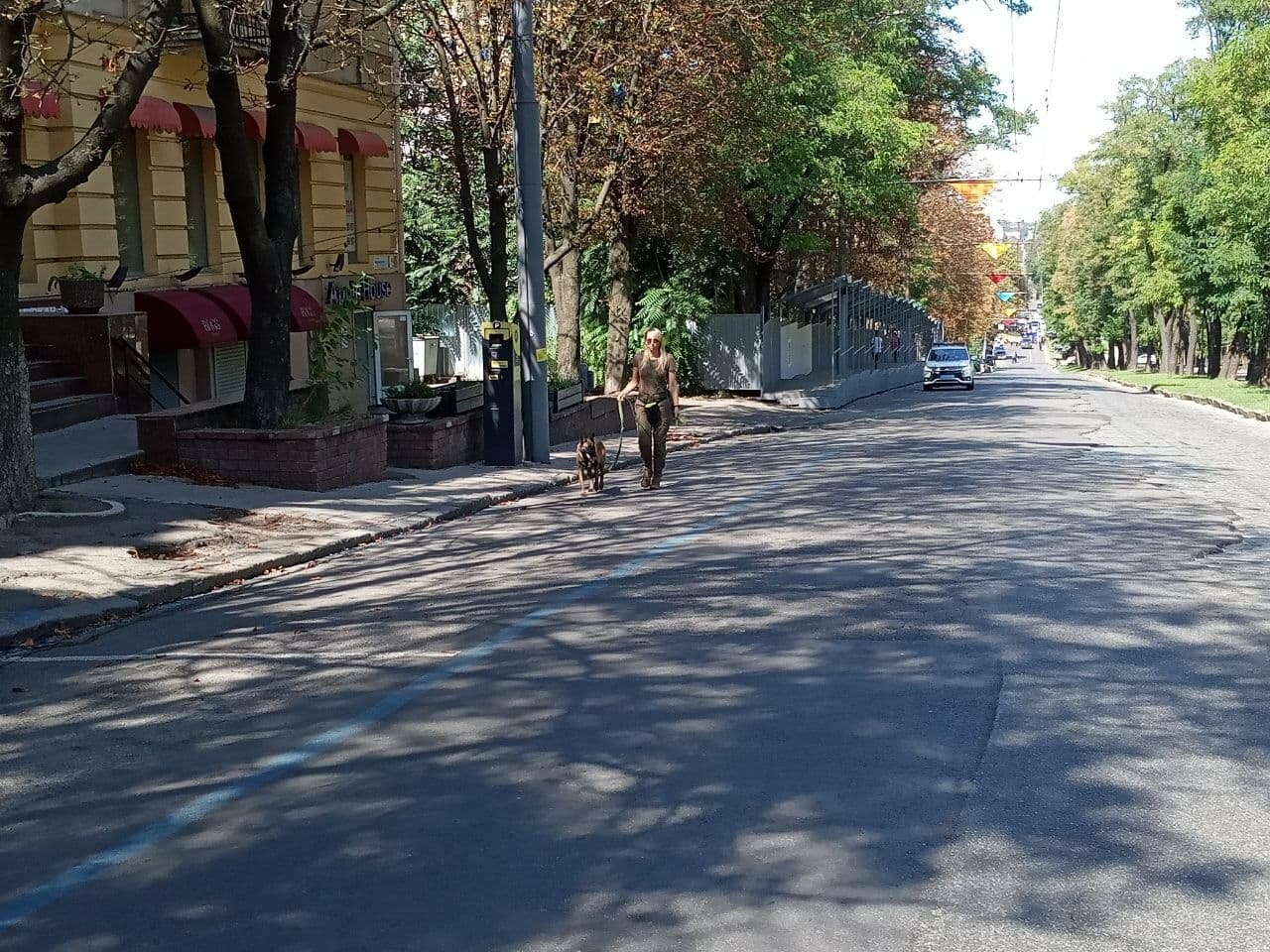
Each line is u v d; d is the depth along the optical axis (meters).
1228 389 49.75
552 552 12.05
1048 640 8.12
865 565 10.69
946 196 70.81
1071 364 149.12
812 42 33.91
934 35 47.47
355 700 7.13
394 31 22.91
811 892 4.57
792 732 6.36
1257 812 5.30
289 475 15.50
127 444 16.30
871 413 38.50
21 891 4.75
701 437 28.28
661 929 4.30
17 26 12.03
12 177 11.95
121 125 12.30
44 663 8.27
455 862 4.88
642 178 28.31
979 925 4.31
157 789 5.80
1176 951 4.14
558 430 24.12
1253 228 38.03
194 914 4.50
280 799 5.61
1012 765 5.87
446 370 46.09
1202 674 7.34
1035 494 15.38
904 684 7.16
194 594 10.50
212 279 24.58
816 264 54.72
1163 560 10.82
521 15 19.16
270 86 17.02
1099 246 80.06
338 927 4.36
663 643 8.20
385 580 10.98
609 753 6.10
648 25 24.50
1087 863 4.81
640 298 41.78
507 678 7.48
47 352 19.06
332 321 20.36
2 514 12.55
